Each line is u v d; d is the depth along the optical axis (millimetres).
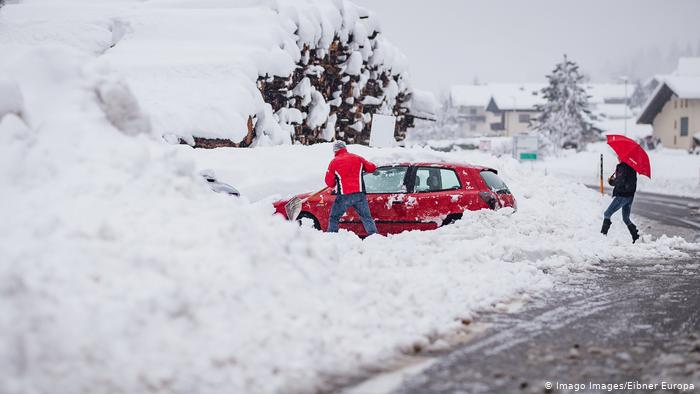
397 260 16078
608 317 12875
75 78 13234
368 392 8695
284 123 39688
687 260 20000
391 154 31859
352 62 47781
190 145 32031
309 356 9477
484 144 136250
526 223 22844
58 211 10133
